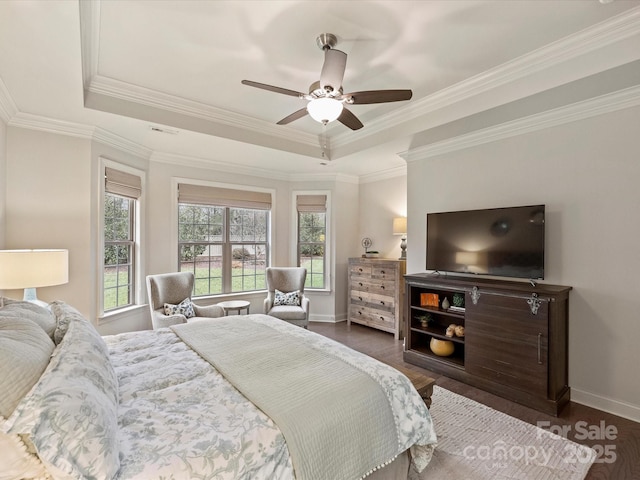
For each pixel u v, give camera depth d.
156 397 1.48
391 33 2.24
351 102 2.30
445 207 3.75
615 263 2.56
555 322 2.54
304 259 5.66
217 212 5.00
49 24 1.75
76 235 3.29
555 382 2.54
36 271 2.49
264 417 1.33
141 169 4.12
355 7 2.00
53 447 0.94
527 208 2.91
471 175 3.51
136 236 4.09
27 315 1.51
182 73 2.77
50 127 3.13
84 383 1.17
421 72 2.75
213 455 1.11
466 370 3.10
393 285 4.59
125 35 2.25
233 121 3.67
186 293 4.12
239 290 5.19
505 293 2.82
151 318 3.93
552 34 2.25
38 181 3.11
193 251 4.77
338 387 1.58
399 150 4.08
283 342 2.21
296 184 5.57
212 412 1.36
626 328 2.51
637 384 2.46
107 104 2.95
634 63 2.12
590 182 2.68
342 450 1.36
